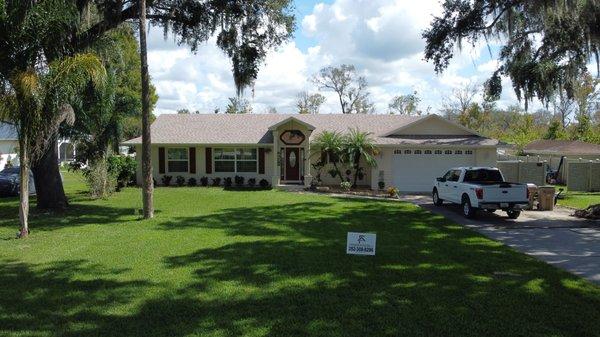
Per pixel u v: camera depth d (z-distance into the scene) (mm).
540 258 10281
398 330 5992
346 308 6781
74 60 12156
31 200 21828
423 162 27484
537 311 6715
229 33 19219
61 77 11945
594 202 21734
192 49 19969
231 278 8289
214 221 15133
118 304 6918
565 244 11906
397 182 27453
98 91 17594
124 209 18422
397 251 10641
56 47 12539
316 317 6422
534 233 13555
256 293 7441
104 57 17609
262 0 18750
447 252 10633
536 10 16078
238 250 10602
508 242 12148
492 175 18000
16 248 10867
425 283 8055
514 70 18281
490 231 13906
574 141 39812
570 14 15836
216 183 29812
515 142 47938
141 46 15680
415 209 18734
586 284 8172
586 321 6348
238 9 18484
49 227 14055
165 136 30281
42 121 12211
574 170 27562
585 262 9914
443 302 7070
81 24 16453
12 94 11891
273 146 28859
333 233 12945
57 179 18531
